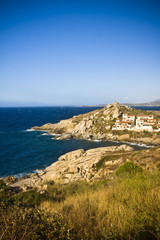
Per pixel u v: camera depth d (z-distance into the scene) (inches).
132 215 150.6
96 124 3565.5
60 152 2031.3
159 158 913.5
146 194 206.5
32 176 1261.1
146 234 126.0
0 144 2369.6
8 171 1397.6
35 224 119.0
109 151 1585.9
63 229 115.2
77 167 1203.2
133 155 1168.8
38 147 2265.0
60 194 512.1
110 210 177.8
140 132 2933.1
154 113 4089.6
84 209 196.7
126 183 290.8
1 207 149.5
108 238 117.5
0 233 100.7
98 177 975.6
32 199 385.1
